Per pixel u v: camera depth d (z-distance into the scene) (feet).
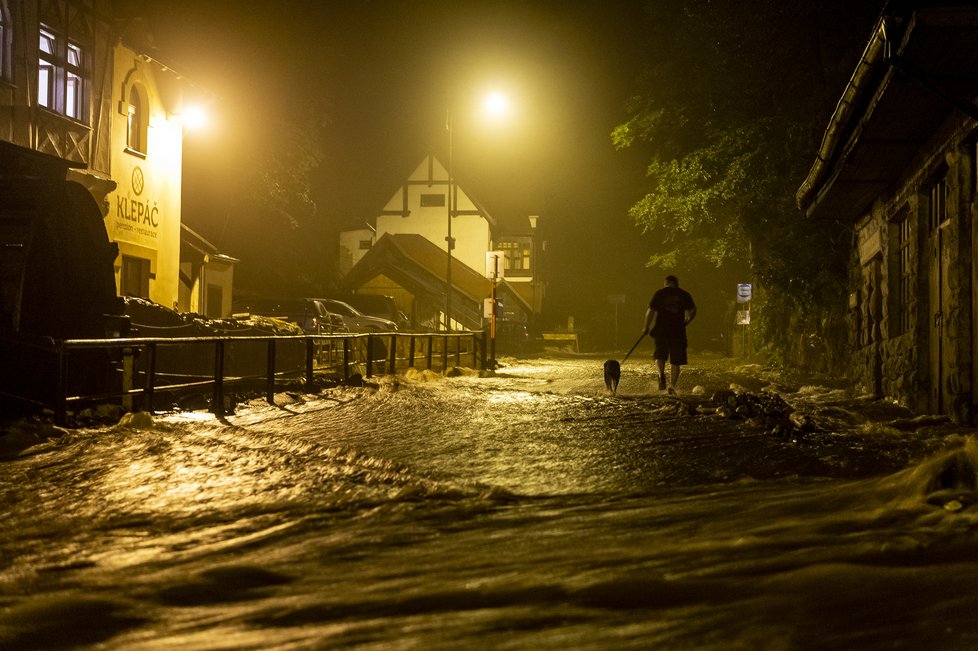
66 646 9.88
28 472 22.77
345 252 213.87
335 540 15.58
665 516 16.74
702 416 35.70
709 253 113.39
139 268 73.36
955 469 15.88
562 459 25.20
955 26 24.88
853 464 23.52
